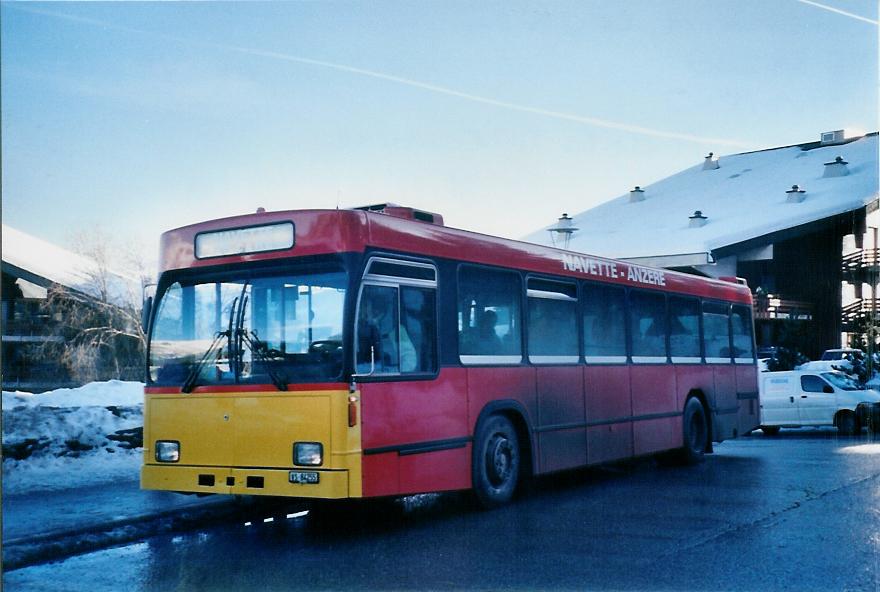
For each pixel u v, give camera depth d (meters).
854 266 35.12
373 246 8.99
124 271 36.56
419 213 10.14
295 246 8.97
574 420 12.08
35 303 35.03
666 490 12.19
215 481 8.94
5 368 34.38
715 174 42.53
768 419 24.38
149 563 7.96
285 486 8.59
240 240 9.25
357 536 9.09
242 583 7.19
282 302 8.95
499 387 10.66
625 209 40.41
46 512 9.56
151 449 9.35
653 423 14.12
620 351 13.38
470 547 8.45
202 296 9.35
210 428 9.03
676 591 6.79
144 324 9.62
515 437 10.99
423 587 6.96
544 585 6.99
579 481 13.29
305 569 7.62
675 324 15.14
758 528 9.22
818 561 7.73
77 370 35.34
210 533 9.40
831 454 17.52
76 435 13.20
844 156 38.84
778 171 39.50
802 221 32.47
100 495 10.72
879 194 32.81
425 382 9.48
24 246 35.94
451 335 9.98
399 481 9.02
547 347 11.68
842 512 10.17
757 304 35.00
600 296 13.00
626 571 7.41
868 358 32.94
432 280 9.78
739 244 32.47
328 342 8.66
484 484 10.36
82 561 8.06
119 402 15.34
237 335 9.05
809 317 35.50
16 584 7.28
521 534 9.04
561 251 12.23
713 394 16.19
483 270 10.63
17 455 12.39
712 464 15.59
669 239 34.19
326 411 8.50
